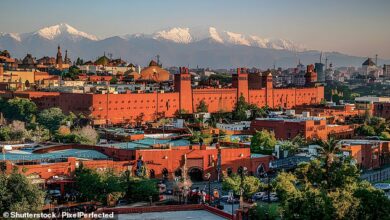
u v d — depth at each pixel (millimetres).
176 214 105875
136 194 143000
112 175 143500
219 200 150375
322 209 103750
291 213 107062
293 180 148250
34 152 181000
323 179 136500
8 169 147875
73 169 157625
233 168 187375
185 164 173000
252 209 124500
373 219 105375
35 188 115375
